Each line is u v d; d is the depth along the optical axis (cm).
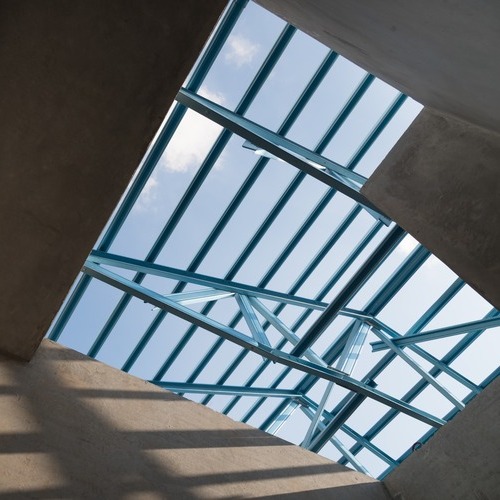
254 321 1108
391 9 343
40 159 495
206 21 447
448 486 754
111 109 475
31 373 598
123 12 445
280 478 701
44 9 443
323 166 1091
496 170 531
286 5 534
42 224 522
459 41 320
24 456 540
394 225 1022
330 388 1276
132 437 615
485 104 411
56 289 552
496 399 761
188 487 616
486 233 520
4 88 468
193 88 996
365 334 1363
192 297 1082
